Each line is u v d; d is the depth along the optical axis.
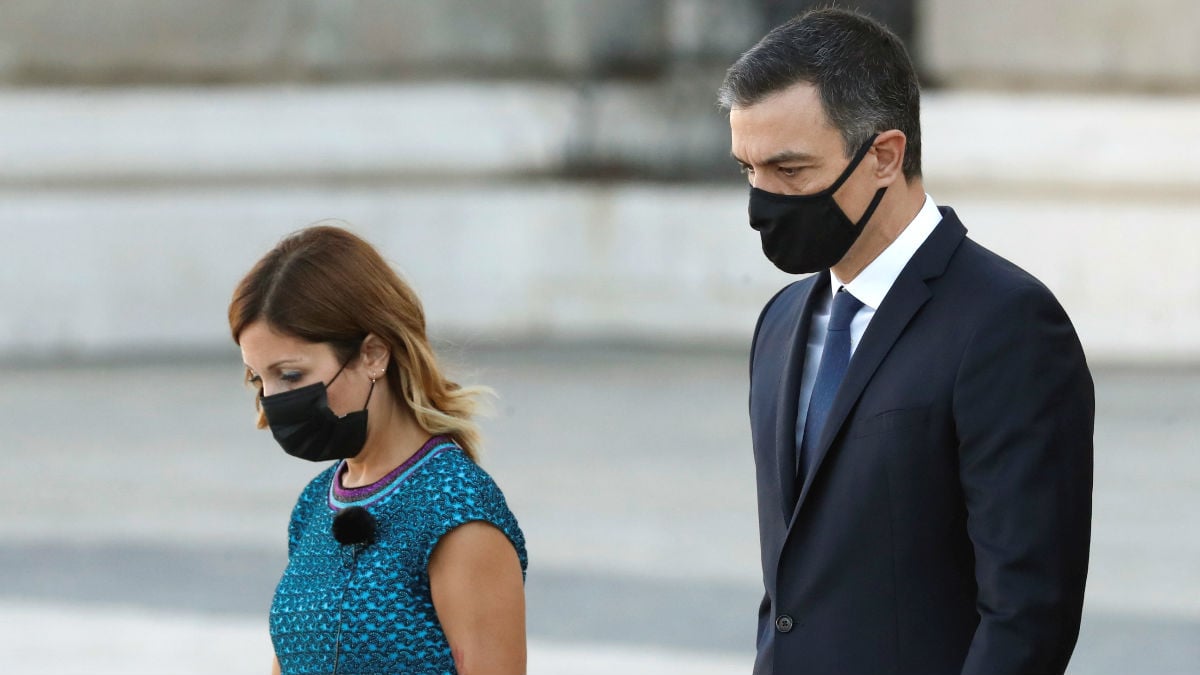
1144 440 32.88
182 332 47.44
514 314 47.47
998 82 47.00
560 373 42.09
